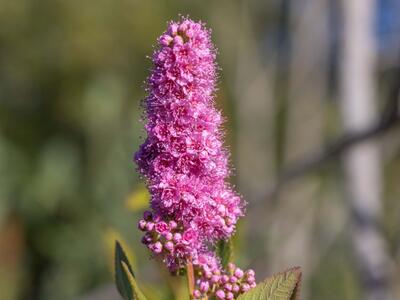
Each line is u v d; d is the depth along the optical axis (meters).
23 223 16.58
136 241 11.68
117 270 3.60
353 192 7.66
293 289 3.32
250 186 14.07
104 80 18.38
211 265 3.62
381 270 7.37
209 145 3.39
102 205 13.26
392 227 12.16
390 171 15.45
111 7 21.02
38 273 16.42
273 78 15.54
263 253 10.85
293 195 11.94
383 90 11.15
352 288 13.04
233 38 18.62
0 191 16.39
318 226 12.93
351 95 7.71
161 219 3.50
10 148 17.72
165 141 3.40
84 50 20.67
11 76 20.81
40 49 20.89
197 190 3.40
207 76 3.45
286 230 11.74
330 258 13.37
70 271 15.35
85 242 15.39
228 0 19.19
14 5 20.72
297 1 13.94
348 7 7.91
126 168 13.02
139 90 20.75
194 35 3.44
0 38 20.84
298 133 13.56
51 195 16.83
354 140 7.42
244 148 14.86
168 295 5.23
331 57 13.62
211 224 3.46
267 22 18.52
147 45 21.17
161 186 3.38
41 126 20.41
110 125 17.12
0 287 15.71
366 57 7.84
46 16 20.89
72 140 19.67
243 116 15.13
